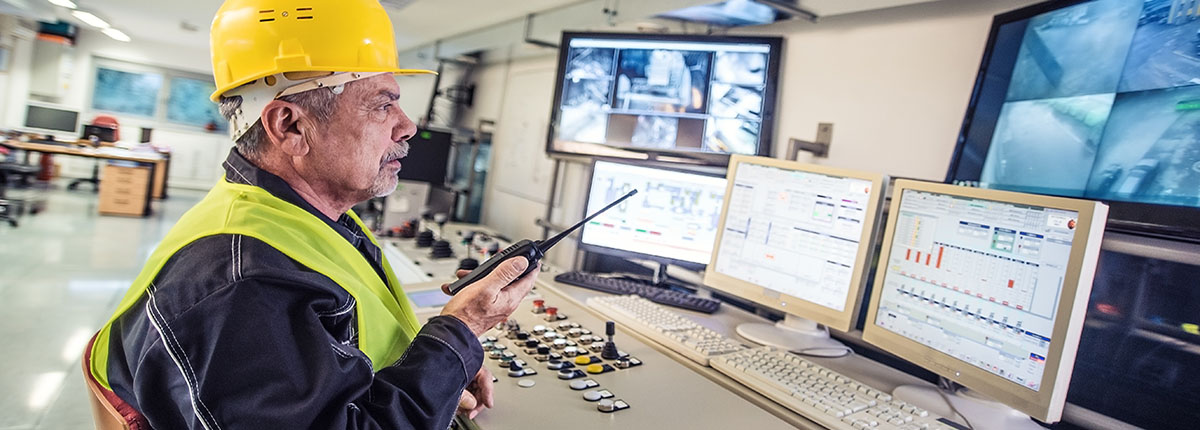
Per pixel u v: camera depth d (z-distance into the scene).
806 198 1.53
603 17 2.64
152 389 0.68
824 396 1.16
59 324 3.20
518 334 1.41
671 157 2.29
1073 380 1.25
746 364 1.30
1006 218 1.12
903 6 1.77
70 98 8.77
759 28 2.27
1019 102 1.42
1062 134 1.31
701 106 2.23
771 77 2.10
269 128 0.81
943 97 1.65
